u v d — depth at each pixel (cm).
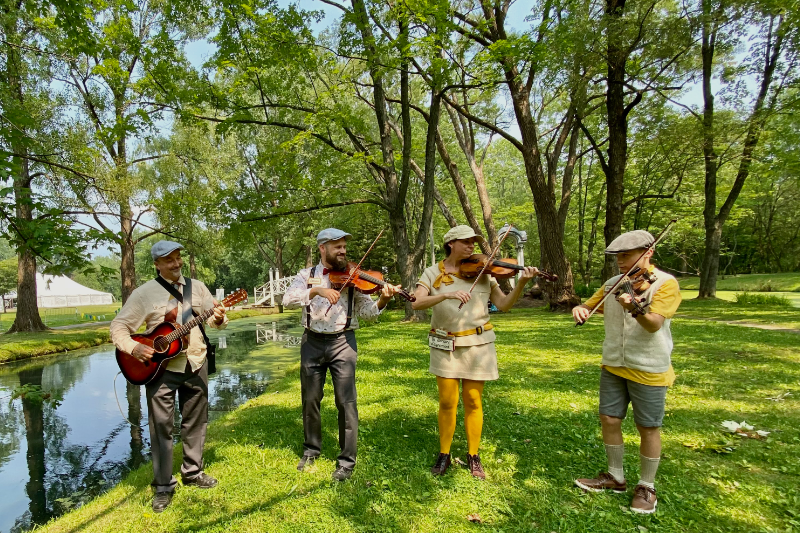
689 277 3934
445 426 331
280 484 327
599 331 1052
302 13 1180
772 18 1423
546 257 1595
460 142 2006
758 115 1496
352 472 336
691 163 1800
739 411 455
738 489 300
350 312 341
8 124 576
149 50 1194
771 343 815
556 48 1149
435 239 3284
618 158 1466
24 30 1056
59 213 553
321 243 345
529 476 324
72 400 821
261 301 2945
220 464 367
